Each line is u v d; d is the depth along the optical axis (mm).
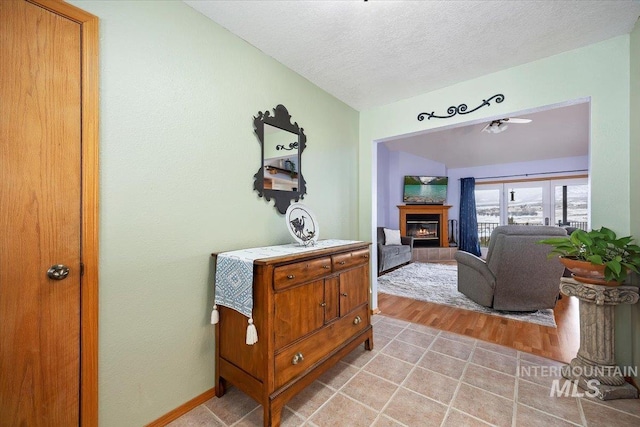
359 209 3064
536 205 6238
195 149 1505
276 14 1533
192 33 1486
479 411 1444
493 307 2906
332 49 1880
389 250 4977
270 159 1960
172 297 1410
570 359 1972
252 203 1830
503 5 1476
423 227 6906
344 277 1874
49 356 1049
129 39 1243
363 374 1793
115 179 1203
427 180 6766
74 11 1090
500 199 6684
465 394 1583
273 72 1986
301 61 2029
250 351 1402
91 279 1135
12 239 974
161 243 1365
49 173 1042
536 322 2670
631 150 1690
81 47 1108
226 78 1664
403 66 2107
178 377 1438
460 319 2768
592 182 1835
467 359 1979
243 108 1769
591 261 1489
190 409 1479
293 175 2164
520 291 2801
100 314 1168
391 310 3041
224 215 1655
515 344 2211
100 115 1156
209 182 1573
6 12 953
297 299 1496
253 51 1837
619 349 1720
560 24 1631
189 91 1475
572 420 1379
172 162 1404
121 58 1217
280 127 2043
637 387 1610
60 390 1073
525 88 2074
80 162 1109
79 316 1114
